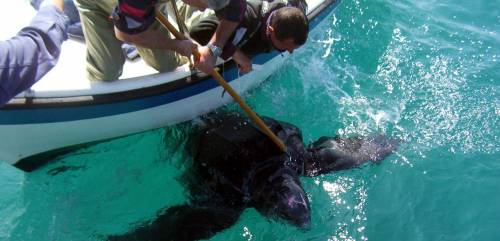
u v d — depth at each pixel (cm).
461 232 421
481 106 517
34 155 417
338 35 573
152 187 438
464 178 458
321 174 447
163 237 401
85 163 448
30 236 409
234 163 421
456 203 441
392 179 455
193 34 402
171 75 412
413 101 523
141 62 414
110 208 428
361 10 598
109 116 410
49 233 411
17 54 334
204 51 359
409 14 608
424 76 544
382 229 423
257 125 438
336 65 548
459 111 513
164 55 395
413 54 564
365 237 418
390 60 557
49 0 408
